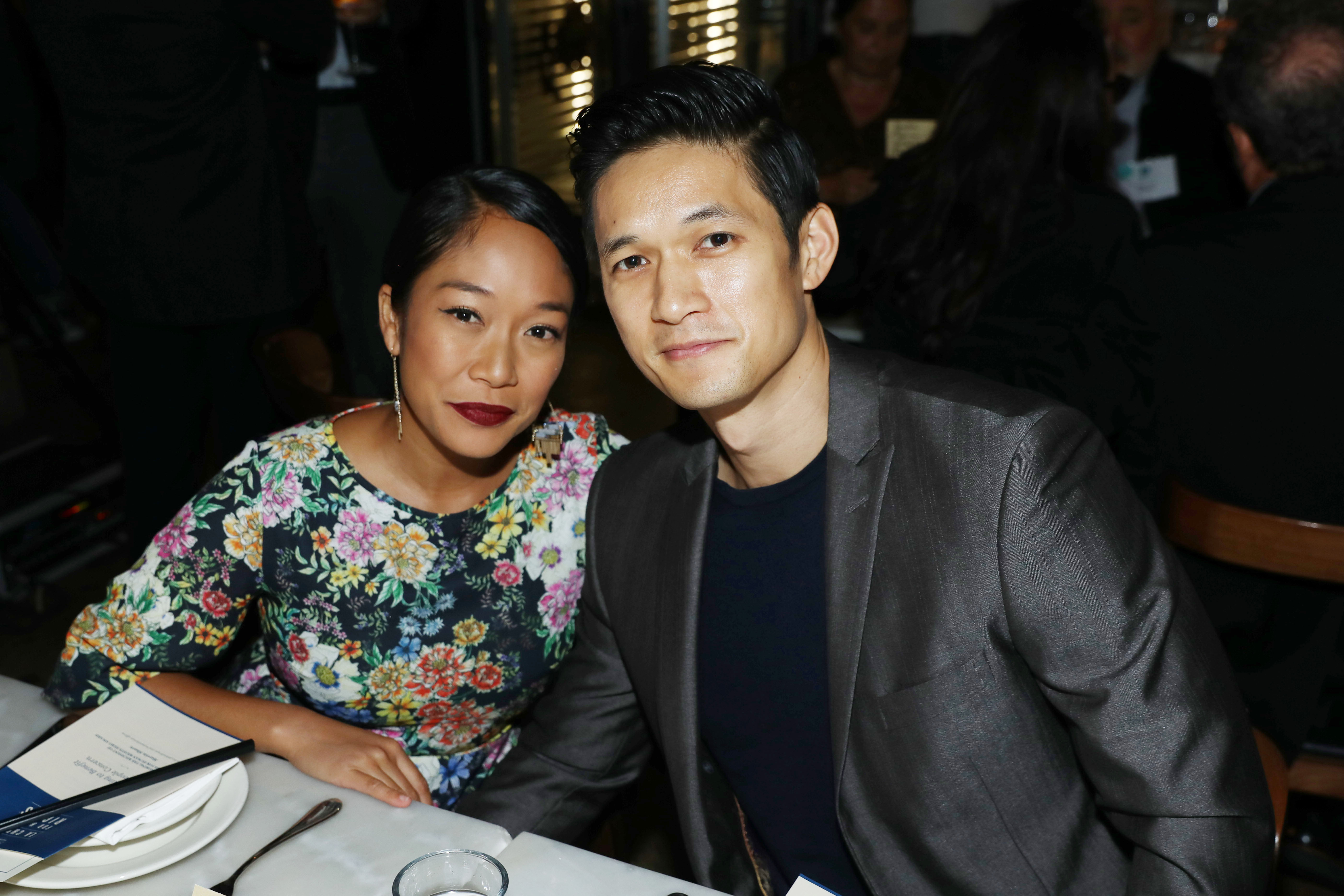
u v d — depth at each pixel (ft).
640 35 16.06
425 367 3.75
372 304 11.33
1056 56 5.49
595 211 3.11
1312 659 4.75
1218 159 10.96
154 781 3.07
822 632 3.43
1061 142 5.55
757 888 3.79
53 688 3.86
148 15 7.23
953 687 3.13
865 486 3.26
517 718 4.86
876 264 6.53
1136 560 3.01
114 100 7.43
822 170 11.72
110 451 10.60
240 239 7.96
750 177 2.99
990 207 5.67
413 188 11.08
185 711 3.75
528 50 15.93
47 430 10.77
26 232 8.79
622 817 4.78
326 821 3.08
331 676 4.20
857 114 11.64
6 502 9.51
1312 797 6.29
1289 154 4.98
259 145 7.95
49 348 11.52
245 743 3.23
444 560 4.12
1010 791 3.17
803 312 3.21
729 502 3.60
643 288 3.08
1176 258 4.99
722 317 3.00
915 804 3.23
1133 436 5.32
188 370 8.43
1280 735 4.83
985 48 5.71
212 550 3.97
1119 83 10.41
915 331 6.51
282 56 8.56
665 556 3.68
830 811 3.57
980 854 3.21
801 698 3.48
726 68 3.05
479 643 4.23
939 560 3.14
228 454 8.87
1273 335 4.80
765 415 3.33
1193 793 2.84
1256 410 4.88
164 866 2.85
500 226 3.68
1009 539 3.02
